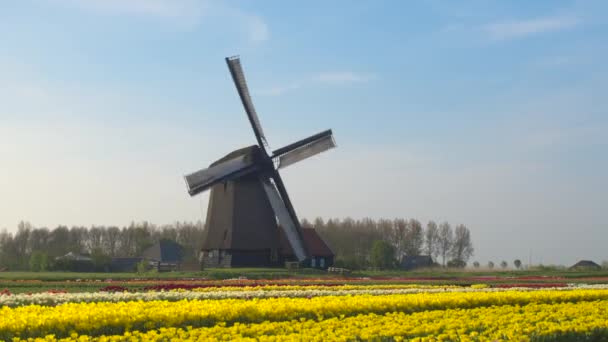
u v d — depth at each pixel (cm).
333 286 3684
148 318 1683
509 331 1588
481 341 1501
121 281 4406
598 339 1673
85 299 2358
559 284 4200
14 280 4416
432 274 6388
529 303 2383
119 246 12925
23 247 11200
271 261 6425
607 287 3728
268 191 6400
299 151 6512
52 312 1702
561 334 1631
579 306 2114
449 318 1842
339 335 1553
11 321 1527
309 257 6456
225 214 6381
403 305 2170
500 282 4738
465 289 3344
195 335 1534
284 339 1466
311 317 1952
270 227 6369
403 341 1534
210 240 6444
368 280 4772
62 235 12219
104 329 1628
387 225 13100
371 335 1538
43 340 1423
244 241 6281
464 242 13525
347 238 11725
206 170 6206
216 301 2083
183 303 1975
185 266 6053
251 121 6347
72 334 1488
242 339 1452
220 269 5966
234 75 6259
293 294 2836
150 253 10681
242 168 6322
